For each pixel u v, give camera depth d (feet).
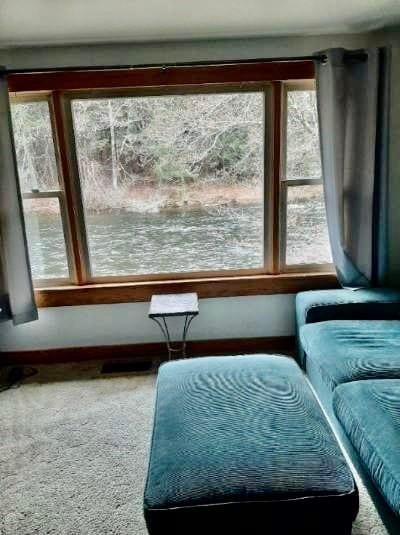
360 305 7.36
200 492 3.61
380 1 6.29
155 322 8.91
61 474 5.48
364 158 7.88
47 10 5.98
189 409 4.78
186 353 9.07
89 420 6.68
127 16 6.40
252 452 3.99
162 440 4.33
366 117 7.69
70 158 8.25
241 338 9.05
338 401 5.01
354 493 3.64
